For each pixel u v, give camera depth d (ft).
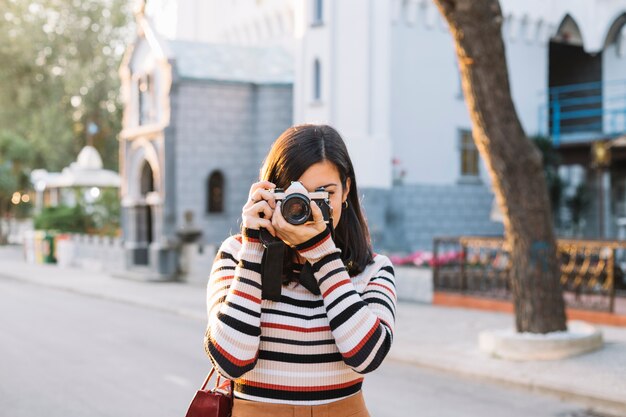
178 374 28.17
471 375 28.25
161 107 70.59
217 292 7.25
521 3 77.05
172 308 48.26
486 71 29.04
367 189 68.33
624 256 59.82
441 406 23.95
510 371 27.68
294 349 6.97
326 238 6.88
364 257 7.59
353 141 68.59
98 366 29.50
